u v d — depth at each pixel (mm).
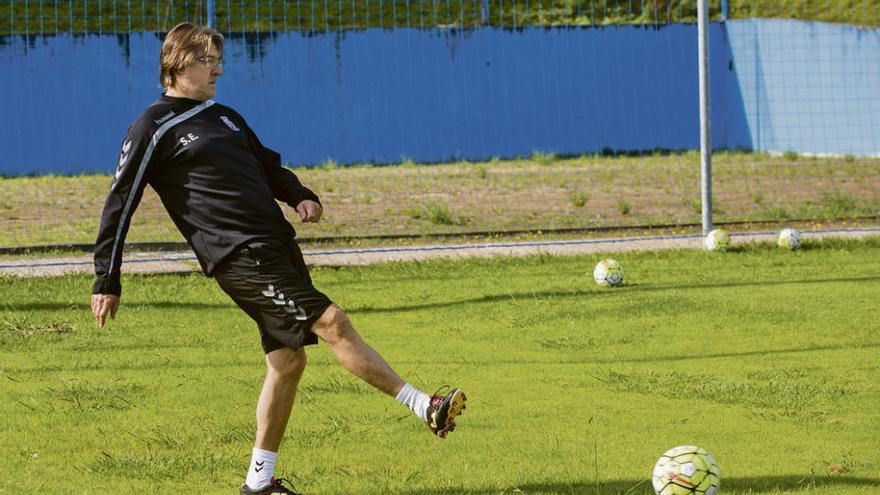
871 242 26578
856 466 10000
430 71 53250
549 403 12539
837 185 41156
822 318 17703
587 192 39938
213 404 12633
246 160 9055
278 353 9008
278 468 10094
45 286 21547
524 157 54406
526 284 21672
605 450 10617
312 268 23875
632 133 55344
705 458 8906
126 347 16125
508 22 57188
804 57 53438
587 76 54844
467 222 33062
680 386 13219
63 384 13633
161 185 9031
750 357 15008
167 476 9859
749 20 55438
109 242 8891
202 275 23094
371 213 35062
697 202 36312
